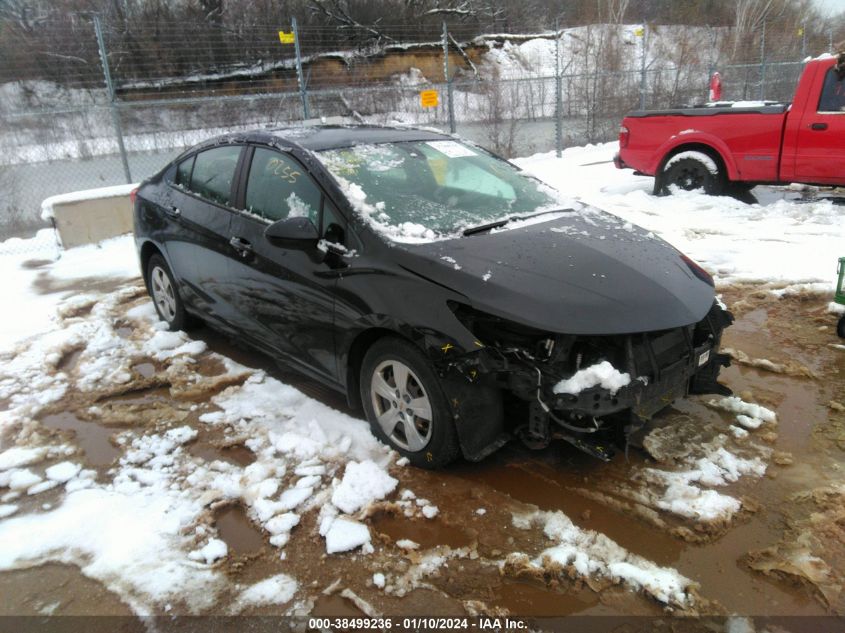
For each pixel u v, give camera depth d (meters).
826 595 2.30
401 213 3.41
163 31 19.52
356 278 3.15
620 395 2.63
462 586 2.41
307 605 2.35
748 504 2.79
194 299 4.60
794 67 20.12
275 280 3.63
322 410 3.67
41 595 2.43
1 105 16.70
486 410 2.85
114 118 10.58
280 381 4.12
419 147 4.11
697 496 2.83
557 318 2.68
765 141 7.73
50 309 5.82
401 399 3.10
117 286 6.54
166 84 19.22
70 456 3.38
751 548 2.54
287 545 2.65
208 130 14.72
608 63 22.48
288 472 3.12
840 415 3.45
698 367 3.10
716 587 2.36
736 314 4.88
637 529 2.67
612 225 3.71
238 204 4.04
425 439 3.02
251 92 19.70
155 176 5.16
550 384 2.66
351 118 14.89
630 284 2.93
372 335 3.21
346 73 21.55
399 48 23.58
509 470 3.09
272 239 3.27
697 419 3.47
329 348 3.39
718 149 8.12
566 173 11.85
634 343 2.79
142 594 2.42
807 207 7.73
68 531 2.76
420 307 2.88
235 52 20.47
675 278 3.13
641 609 2.28
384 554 2.58
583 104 17.19
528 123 16.77
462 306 2.82
